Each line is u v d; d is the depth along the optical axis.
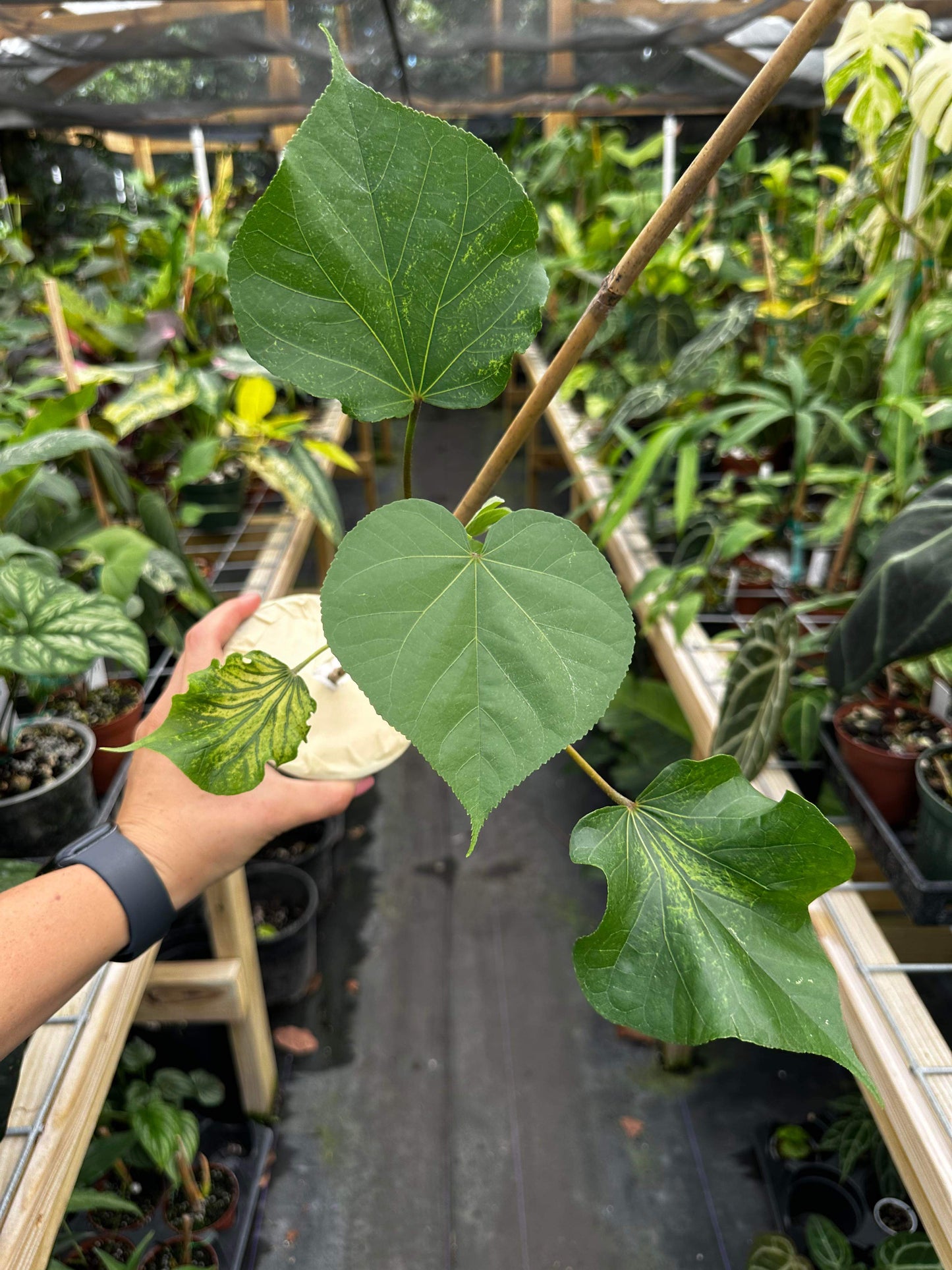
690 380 1.61
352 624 0.34
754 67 3.04
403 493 0.43
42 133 4.13
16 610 0.97
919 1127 0.75
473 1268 1.35
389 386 0.40
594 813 0.46
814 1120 1.52
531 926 1.94
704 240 2.90
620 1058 1.65
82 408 1.12
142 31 2.55
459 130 0.38
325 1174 1.46
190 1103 1.54
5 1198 0.69
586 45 2.82
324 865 1.92
